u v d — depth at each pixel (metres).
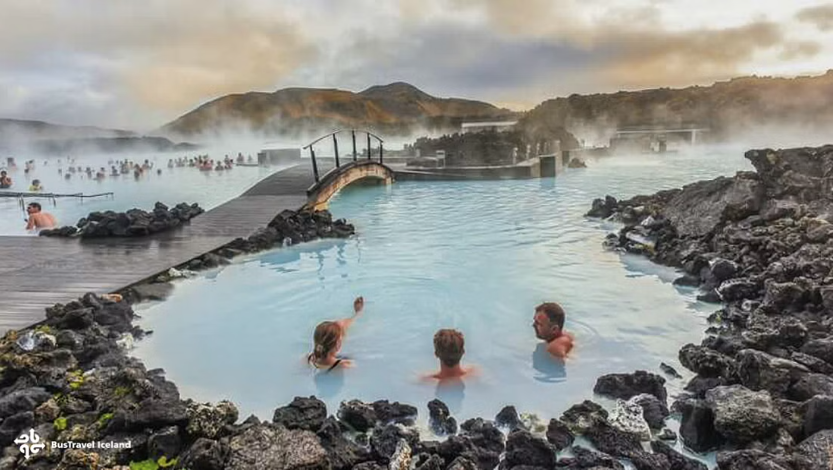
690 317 6.89
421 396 5.05
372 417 4.39
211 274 9.34
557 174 23.84
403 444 3.80
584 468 3.60
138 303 7.82
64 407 4.33
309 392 5.18
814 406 3.80
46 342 5.47
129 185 23.84
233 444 3.65
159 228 12.05
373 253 10.69
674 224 10.80
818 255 7.25
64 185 23.78
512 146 25.92
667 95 50.53
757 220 9.30
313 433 3.89
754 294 7.00
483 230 12.67
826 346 4.91
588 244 11.07
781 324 5.52
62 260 9.53
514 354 5.95
